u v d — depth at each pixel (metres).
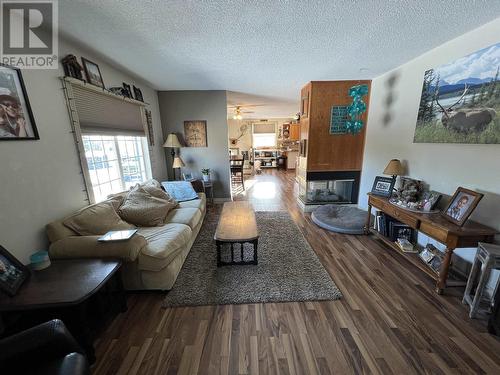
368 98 3.54
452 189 2.15
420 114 2.49
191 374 1.28
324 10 1.61
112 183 2.89
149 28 1.83
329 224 3.25
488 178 1.82
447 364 1.31
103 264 1.59
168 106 4.18
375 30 1.90
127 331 1.58
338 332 1.54
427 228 1.98
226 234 2.26
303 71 3.02
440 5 1.55
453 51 2.08
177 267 2.13
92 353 1.35
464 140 1.99
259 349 1.42
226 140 4.38
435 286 2.01
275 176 7.90
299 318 1.67
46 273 1.48
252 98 4.95
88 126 2.28
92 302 1.65
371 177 3.59
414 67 2.58
